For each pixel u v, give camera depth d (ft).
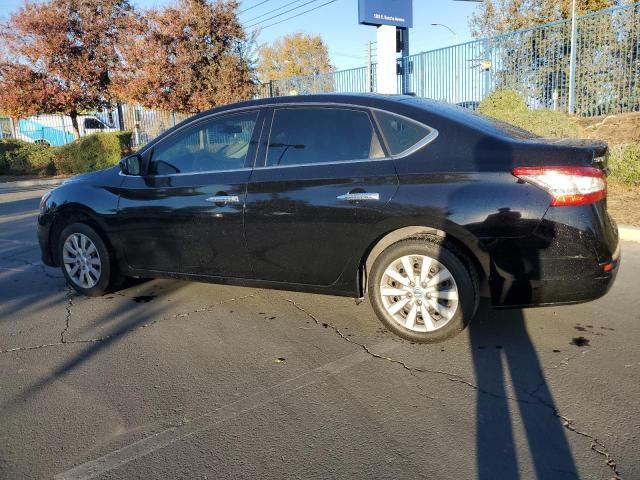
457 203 11.56
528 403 10.02
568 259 11.12
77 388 11.14
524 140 11.99
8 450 9.09
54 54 68.64
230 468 8.49
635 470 8.09
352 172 12.62
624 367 11.24
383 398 10.41
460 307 12.05
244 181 13.84
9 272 20.51
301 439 9.19
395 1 48.03
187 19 58.23
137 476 8.35
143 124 71.56
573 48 36.94
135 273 16.14
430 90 47.06
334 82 57.98
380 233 12.33
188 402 10.50
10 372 11.91
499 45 41.70
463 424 9.45
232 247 14.16
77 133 75.20
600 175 11.26
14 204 41.81
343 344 12.94
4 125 95.55
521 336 12.91
